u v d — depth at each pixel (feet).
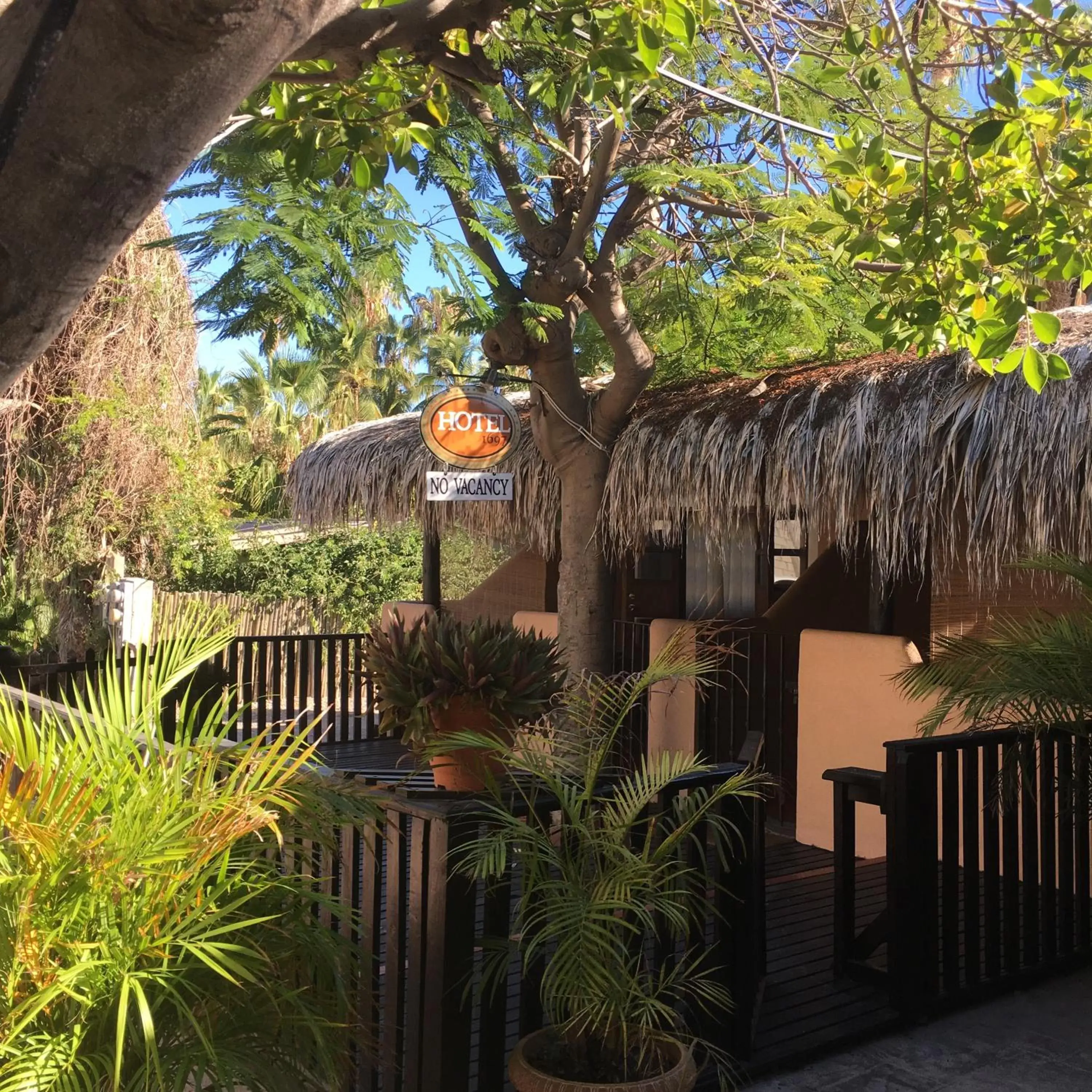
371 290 15.97
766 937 14.30
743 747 12.62
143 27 4.32
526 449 25.79
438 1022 9.07
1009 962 14.43
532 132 21.20
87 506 40.09
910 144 15.62
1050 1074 11.82
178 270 40.57
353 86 12.50
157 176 4.80
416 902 9.45
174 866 7.89
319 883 10.35
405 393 124.47
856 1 18.63
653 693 25.53
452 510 27.81
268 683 31.63
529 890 9.16
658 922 10.41
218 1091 7.50
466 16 8.45
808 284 22.12
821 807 21.70
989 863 14.26
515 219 21.09
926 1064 12.03
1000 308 13.52
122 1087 7.52
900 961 13.08
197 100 4.64
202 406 108.27
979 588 19.72
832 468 18.76
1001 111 12.64
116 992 7.48
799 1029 12.51
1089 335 17.89
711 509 21.07
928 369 18.89
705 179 20.86
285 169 14.14
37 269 4.80
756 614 29.86
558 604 24.07
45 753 8.51
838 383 20.20
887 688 20.52
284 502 85.61
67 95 4.50
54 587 40.83
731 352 26.13
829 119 21.68
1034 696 14.83
